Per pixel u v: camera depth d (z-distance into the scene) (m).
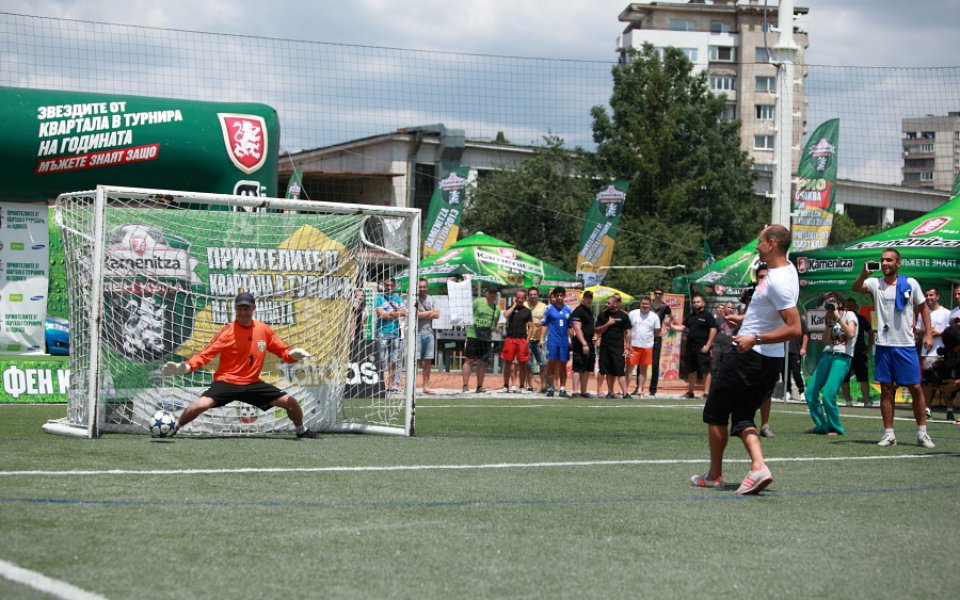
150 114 13.95
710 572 4.49
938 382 15.34
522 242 48.34
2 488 6.23
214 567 4.35
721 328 14.04
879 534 5.47
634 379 24.45
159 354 10.33
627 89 51.50
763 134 85.31
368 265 11.40
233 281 10.70
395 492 6.46
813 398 11.94
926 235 17.70
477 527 5.36
